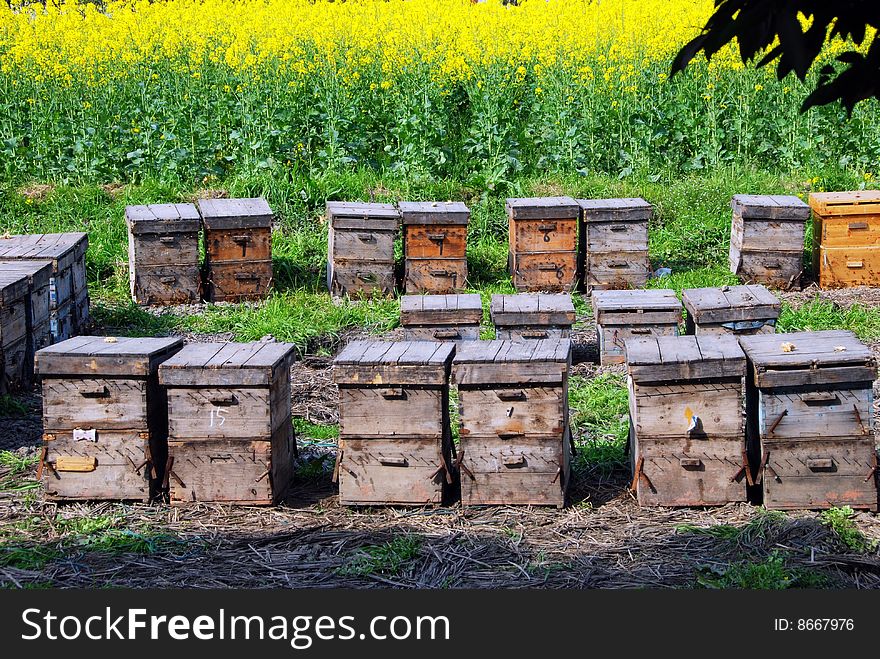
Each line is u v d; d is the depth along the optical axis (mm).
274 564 6430
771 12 4027
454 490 7477
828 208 12914
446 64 17328
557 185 16266
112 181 16438
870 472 6820
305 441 8602
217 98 17141
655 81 17734
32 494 7477
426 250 12766
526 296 10672
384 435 7062
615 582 6117
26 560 6508
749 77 17438
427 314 10148
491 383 6941
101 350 7164
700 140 17531
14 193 15633
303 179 15703
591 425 8828
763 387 6758
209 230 12586
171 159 16266
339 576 6281
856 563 6230
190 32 19188
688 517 6934
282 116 16531
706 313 9859
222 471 7145
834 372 6699
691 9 19547
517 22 20109
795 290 13109
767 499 6887
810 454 6824
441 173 16688
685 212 15531
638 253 12961
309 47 18656
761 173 16781
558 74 18219
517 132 17172
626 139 17406
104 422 7160
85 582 6234
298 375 10531
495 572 6297
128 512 7141
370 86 17672
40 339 10297
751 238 13062
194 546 6680
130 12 20266
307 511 7184
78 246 11383
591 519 6945
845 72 4176
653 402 6926
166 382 7023
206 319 12164
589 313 12312
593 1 21203
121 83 17859
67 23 19891
